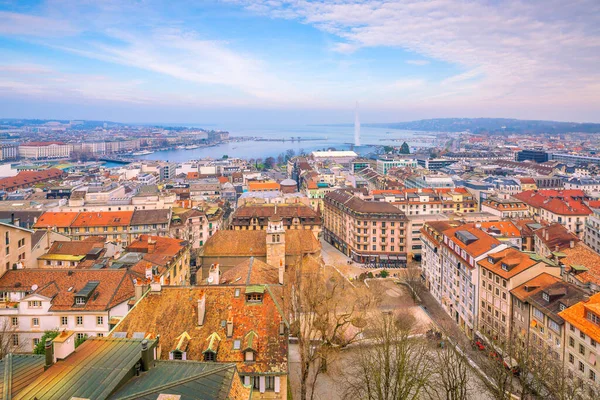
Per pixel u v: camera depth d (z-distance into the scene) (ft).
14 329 298.15
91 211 648.79
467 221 612.70
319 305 341.82
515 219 642.22
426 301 492.54
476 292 393.29
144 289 263.70
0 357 250.37
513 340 308.40
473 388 291.17
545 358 269.23
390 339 302.66
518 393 278.26
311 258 427.33
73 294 305.73
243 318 230.89
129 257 384.27
